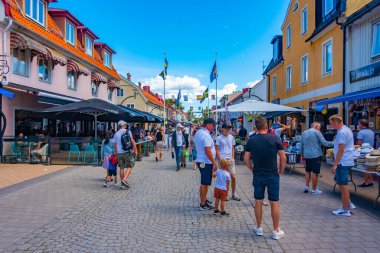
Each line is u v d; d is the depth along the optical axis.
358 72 11.99
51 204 6.95
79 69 20.53
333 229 5.29
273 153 4.97
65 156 13.79
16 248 4.52
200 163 6.47
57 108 13.66
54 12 19.89
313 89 16.67
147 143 19.30
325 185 9.02
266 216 6.11
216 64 25.14
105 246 4.62
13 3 14.92
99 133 23.86
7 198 7.47
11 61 14.41
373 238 4.87
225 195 6.16
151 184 9.52
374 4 10.44
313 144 7.82
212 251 4.45
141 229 5.38
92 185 9.20
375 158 6.49
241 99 37.66
